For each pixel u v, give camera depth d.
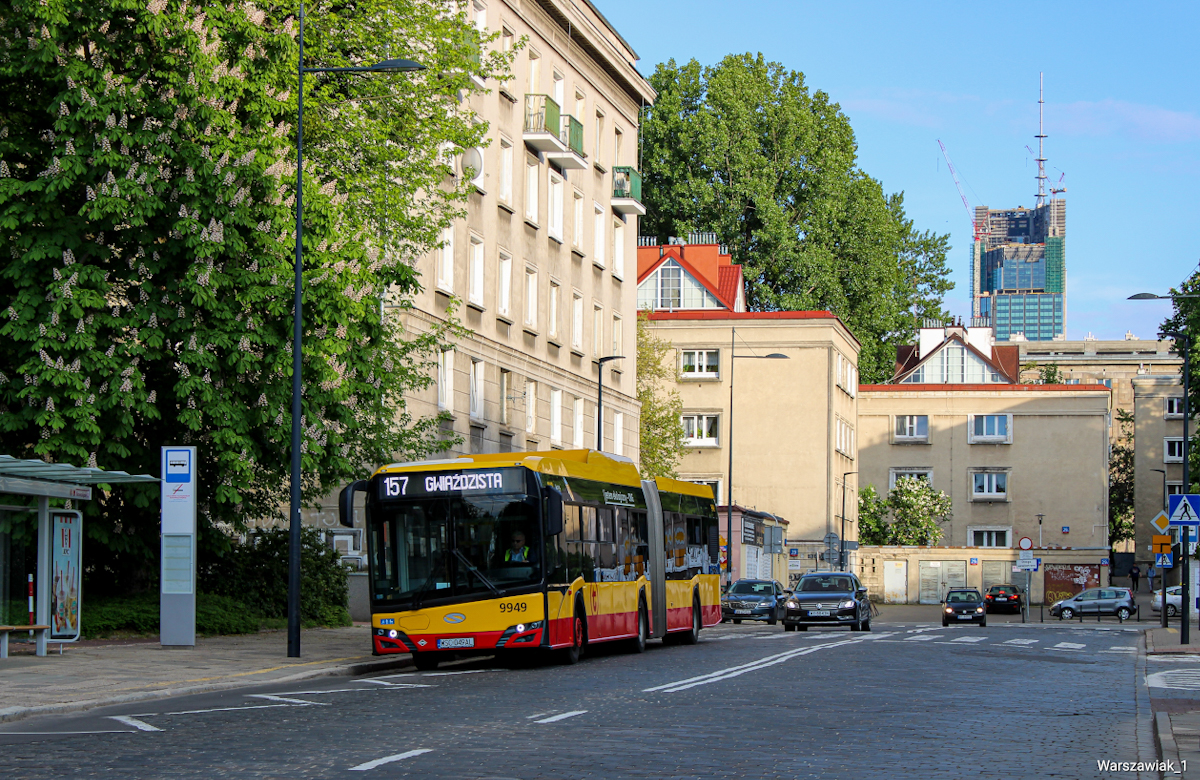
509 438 47.72
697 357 78.25
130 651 23.92
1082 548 89.06
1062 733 14.07
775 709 15.86
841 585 43.25
